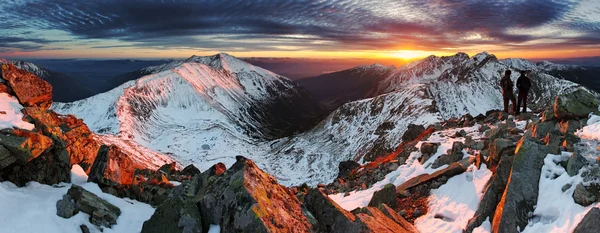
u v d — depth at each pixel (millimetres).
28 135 16109
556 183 11789
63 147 18141
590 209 9891
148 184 20953
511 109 29859
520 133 19219
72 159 20047
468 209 14742
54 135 17859
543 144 13469
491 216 13242
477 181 15859
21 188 15430
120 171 18531
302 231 12289
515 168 12867
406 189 18578
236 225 11805
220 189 13281
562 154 12641
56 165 17641
